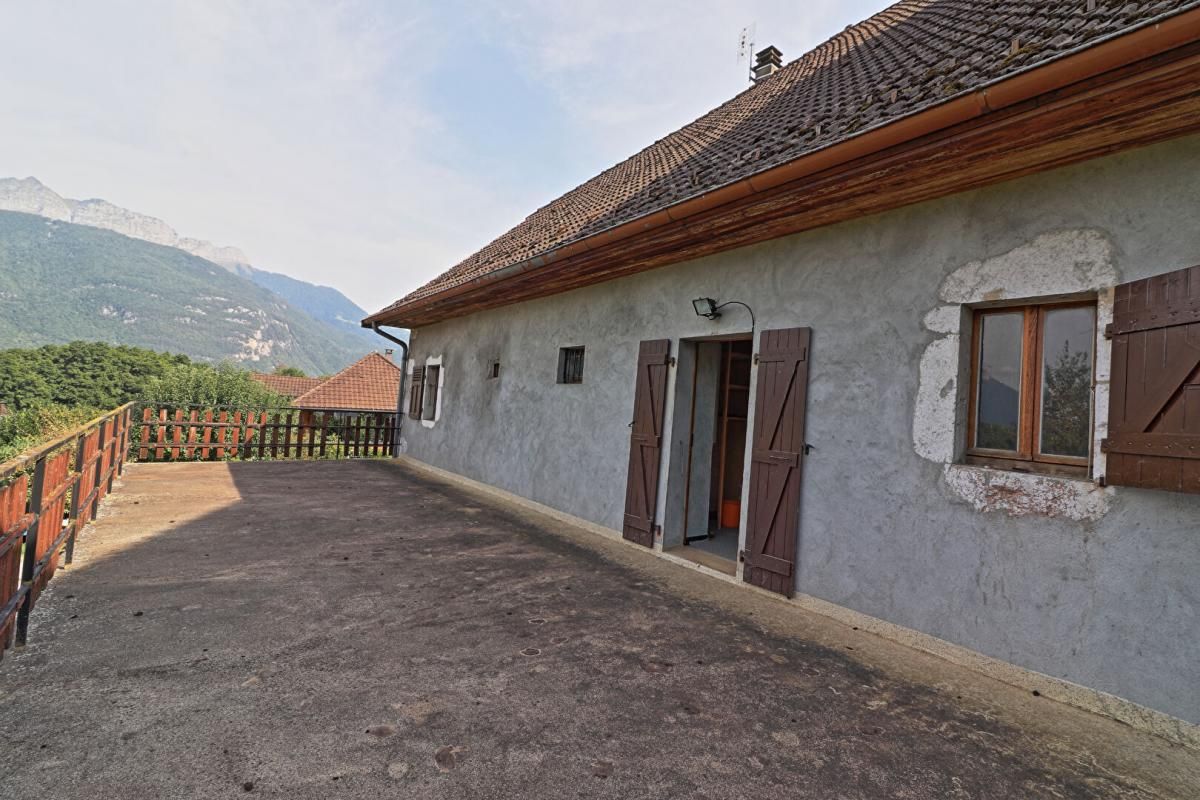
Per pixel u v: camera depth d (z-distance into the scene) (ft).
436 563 15.87
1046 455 10.35
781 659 10.84
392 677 9.36
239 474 29.99
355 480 30.01
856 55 21.76
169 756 7.05
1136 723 8.71
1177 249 8.68
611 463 20.53
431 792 6.69
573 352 23.89
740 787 7.15
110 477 23.11
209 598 12.35
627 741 7.97
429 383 37.27
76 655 9.50
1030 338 10.73
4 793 6.26
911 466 11.86
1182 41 7.06
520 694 9.06
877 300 12.80
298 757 7.17
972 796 7.18
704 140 24.40
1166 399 8.45
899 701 9.41
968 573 10.78
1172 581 8.48
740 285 16.22
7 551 8.95
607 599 13.74
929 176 10.93
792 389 14.32
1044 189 10.28
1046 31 10.04
